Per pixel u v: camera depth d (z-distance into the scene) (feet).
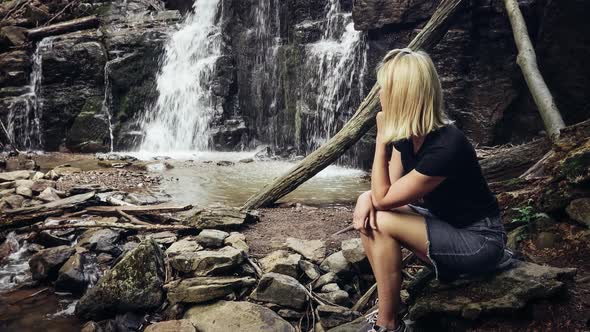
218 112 33.14
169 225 14.64
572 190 11.16
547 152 15.64
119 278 11.02
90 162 27.71
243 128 33.40
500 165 16.39
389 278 7.91
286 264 11.59
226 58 33.81
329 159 17.75
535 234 11.29
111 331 10.48
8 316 11.20
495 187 14.49
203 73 33.58
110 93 32.58
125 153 31.68
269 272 11.34
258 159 28.78
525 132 22.74
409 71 7.16
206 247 13.09
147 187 21.13
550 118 17.42
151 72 33.37
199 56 34.30
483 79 23.22
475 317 8.13
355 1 25.32
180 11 38.99
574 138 11.89
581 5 20.21
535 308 8.02
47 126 32.50
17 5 38.42
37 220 15.70
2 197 17.70
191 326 9.98
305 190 20.93
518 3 21.62
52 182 20.24
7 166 24.79
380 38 25.13
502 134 23.12
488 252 7.75
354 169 25.86
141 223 15.10
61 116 32.45
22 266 13.73
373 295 10.81
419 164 7.32
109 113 32.53
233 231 14.40
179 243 13.12
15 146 32.55
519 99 22.76
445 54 23.61
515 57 22.34
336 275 11.65
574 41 20.81
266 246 13.33
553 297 8.06
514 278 8.18
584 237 10.52
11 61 33.14
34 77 33.47
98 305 10.97
